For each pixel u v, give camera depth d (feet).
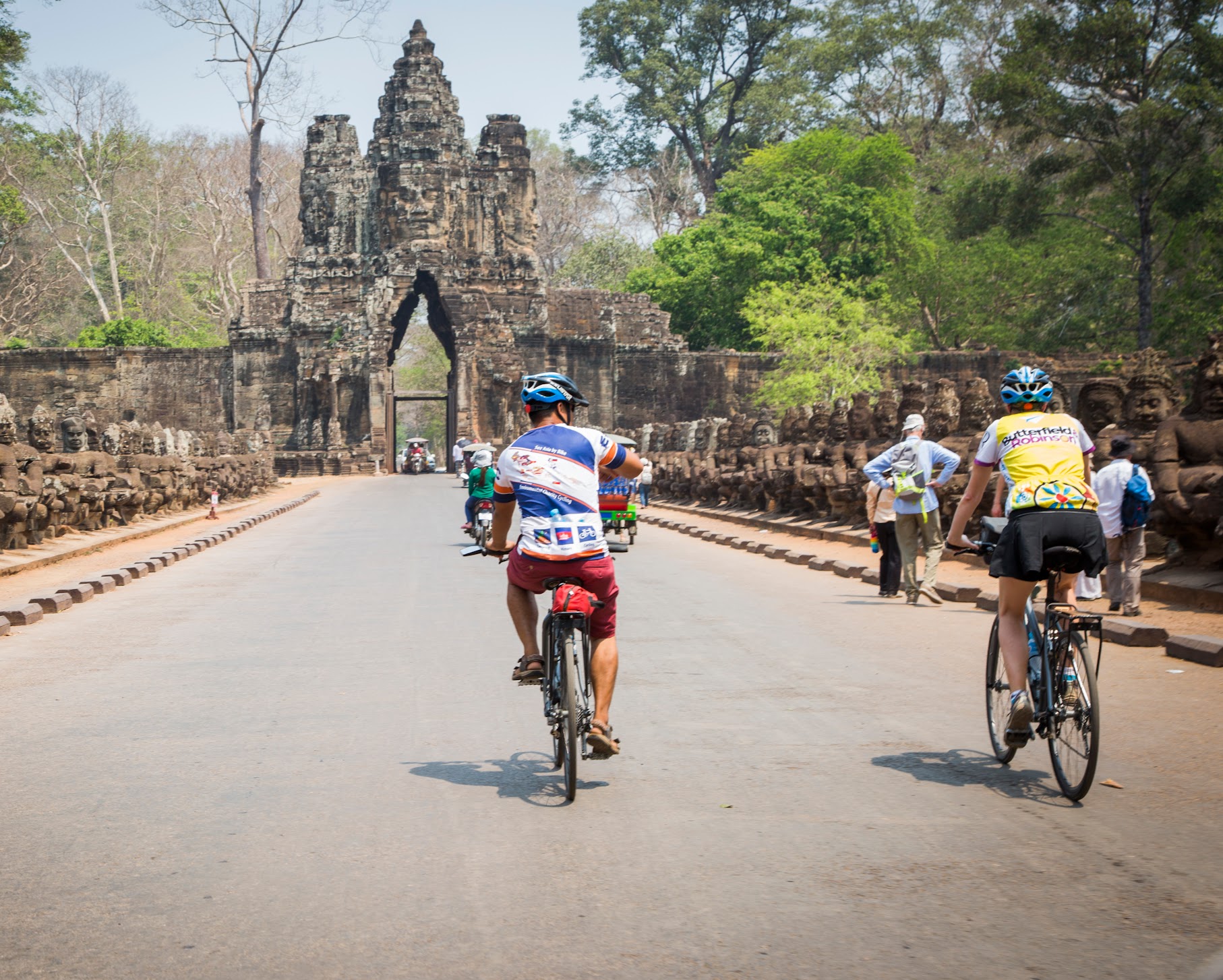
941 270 247.50
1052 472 18.39
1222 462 40.73
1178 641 29.37
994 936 12.45
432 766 19.85
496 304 254.88
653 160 344.49
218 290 324.60
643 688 26.37
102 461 84.99
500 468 19.17
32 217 286.46
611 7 325.62
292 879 14.39
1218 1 166.40
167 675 28.81
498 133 262.06
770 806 17.26
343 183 254.27
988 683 20.11
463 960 11.98
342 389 247.50
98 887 14.16
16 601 42.70
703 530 78.54
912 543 41.57
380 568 57.26
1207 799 17.37
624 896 13.69
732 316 276.41
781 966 11.76
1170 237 187.32
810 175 269.85
